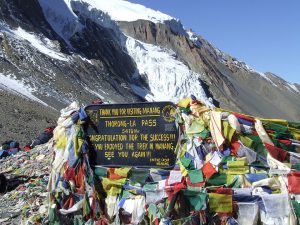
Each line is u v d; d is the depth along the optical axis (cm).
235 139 685
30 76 7519
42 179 1179
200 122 704
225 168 680
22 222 884
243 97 17838
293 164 677
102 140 770
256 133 687
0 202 1070
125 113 757
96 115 776
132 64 14050
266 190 655
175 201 682
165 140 729
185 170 691
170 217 682
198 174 683
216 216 665
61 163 782
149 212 706
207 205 666
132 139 750
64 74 8669
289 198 639
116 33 15000
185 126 713
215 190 668
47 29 11244
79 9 14012
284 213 636
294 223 630
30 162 1443
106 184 752
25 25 10212
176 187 685
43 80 7688
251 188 659
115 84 10838
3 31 8794
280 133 689
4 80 6688
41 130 4741
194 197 676
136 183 735
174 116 723
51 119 5447
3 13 9900
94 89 9294
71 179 766
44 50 9538
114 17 18788
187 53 17275
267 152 679
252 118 697
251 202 655
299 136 691
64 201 775
